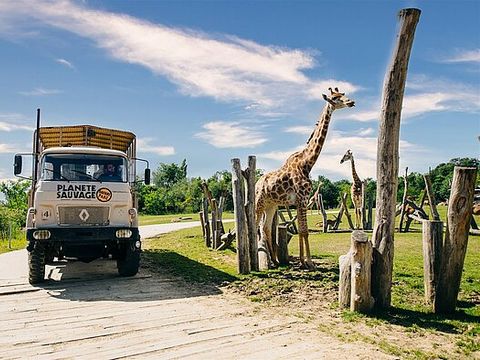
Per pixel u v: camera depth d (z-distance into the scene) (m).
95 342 5.02
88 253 8.67
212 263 10.49
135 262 8.75
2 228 19.02
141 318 5.97
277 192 9.65
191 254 12.19
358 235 6.13
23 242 17.39
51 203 8.12
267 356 4.59
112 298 7.14
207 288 7.85
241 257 8.98
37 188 8.34
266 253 9.69
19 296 7.30
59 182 8.23
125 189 8.57
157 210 46.47
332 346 4.88
